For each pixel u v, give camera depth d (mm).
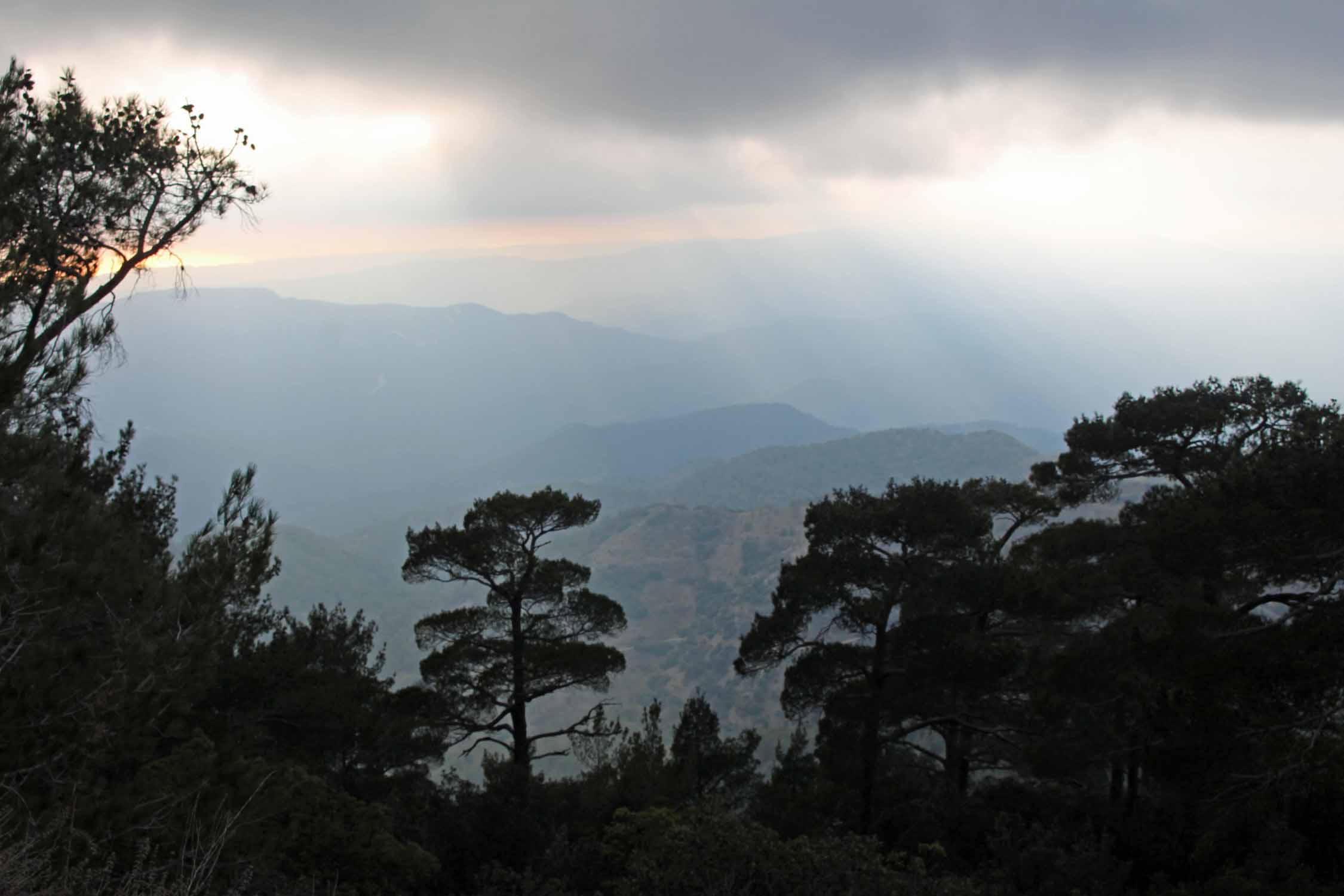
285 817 10438
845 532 19734
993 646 18594
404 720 19078
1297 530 12961
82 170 9031
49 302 8562
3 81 8695
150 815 7203
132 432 12195
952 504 19344
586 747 22000
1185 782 13070
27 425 8023
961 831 17078
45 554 7230
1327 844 12125
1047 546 22016
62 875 5918
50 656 7164
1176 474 20750
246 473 9039
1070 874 13656
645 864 9320
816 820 18250
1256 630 12898
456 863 14578
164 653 7754
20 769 6566
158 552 9680
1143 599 18656
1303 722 11758
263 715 16078
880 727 20156
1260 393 20391
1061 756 17484
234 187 10008
